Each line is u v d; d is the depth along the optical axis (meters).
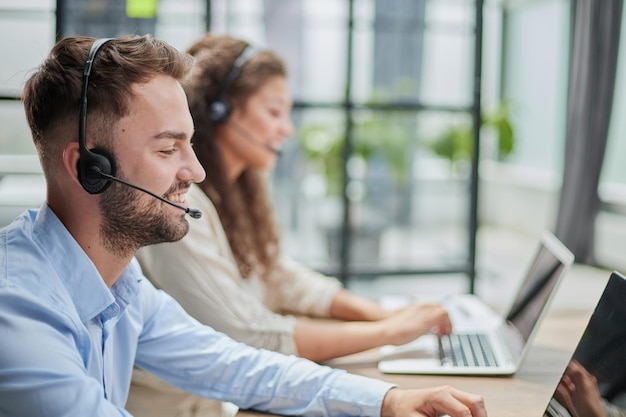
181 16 3.58
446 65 4.18
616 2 4.55
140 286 1.08
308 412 1.08
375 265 4.34
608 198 4.81
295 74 4.03
